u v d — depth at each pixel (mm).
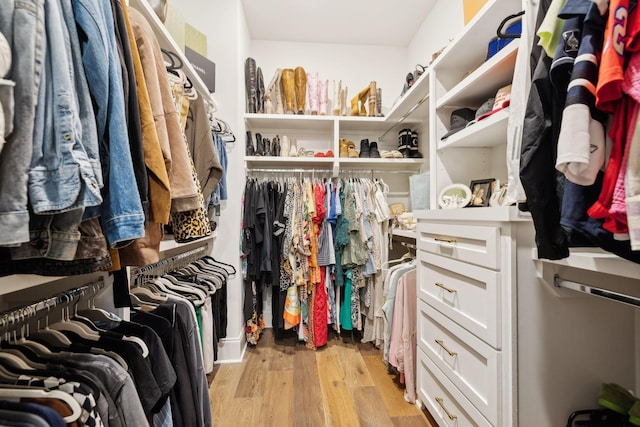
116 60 514
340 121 2146
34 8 374
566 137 512
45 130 382
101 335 687
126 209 497
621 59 458
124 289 813
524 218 830
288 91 2158
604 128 520
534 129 640
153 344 721
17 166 357
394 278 1590
